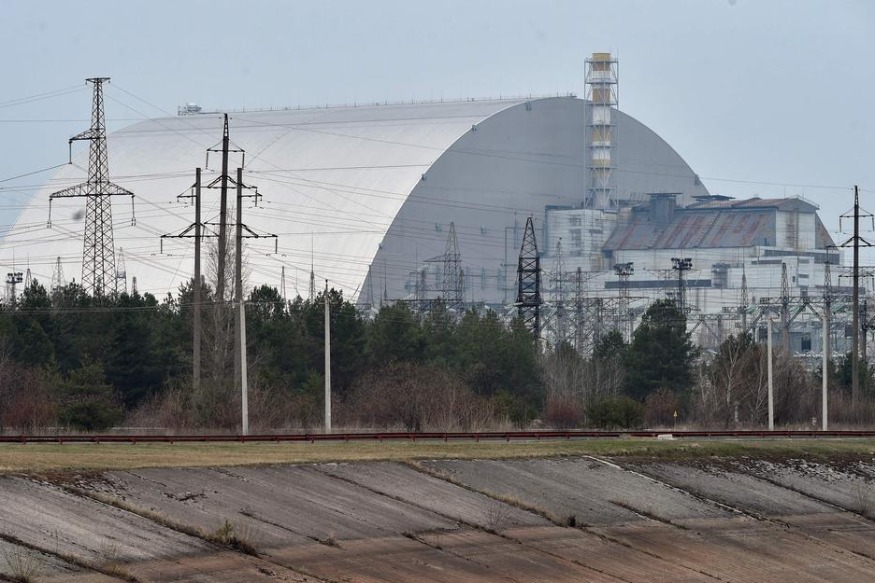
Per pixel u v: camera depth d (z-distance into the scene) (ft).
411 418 599.16
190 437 461.37
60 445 426.10
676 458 469.16
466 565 330.13
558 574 335.67
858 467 498.28
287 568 305.12
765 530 410.11
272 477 371.76
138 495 334.85
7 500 308.40
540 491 407.03
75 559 284.20
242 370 520.83
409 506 369.30
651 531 389.19
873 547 410.11
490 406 624.18
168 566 291.99
